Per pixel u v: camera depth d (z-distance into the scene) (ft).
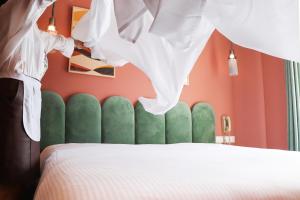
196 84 13.05
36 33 6.67
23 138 5.85
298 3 3.47
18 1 5.24
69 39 7.75
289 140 11.06
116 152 6.81
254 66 13.15
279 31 3.63
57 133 9.64
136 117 11.16
